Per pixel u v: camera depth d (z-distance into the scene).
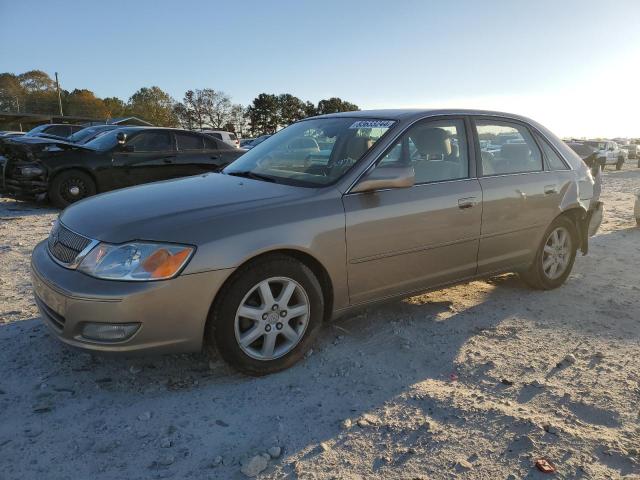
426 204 3.68
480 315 4.23
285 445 2.55
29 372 3.20
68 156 9.23
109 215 3.09
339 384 3.13
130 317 2.74
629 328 4.01
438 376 3.25
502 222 4.18
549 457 2.46
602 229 8.16
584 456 2.47
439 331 3.90
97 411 2.81
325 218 3.24
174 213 3.02
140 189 3.67
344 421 2.72
